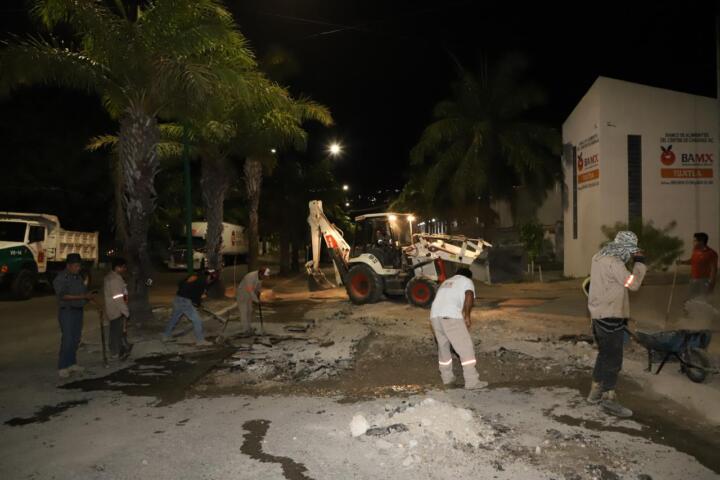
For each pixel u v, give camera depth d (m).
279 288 24.05
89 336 11.37
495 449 5.06
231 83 12.65
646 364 7.96
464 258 15.20
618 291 6.09
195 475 4.68
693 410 6.11
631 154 20.75
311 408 6.41
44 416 6.30
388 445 5.06
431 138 26.05
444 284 7.42
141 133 12.55
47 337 11.48
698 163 20.66
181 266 35.19
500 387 7.18
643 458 4.88
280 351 9.68
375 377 7.91
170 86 11.96
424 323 12.55
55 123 28.62
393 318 13.38
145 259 12.74
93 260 23.52
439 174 26.39
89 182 30.03
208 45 12.30
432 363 8.70
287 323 13.12
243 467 4.80
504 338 10.30
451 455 4.91
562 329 11.15
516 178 27.86
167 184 25.55
